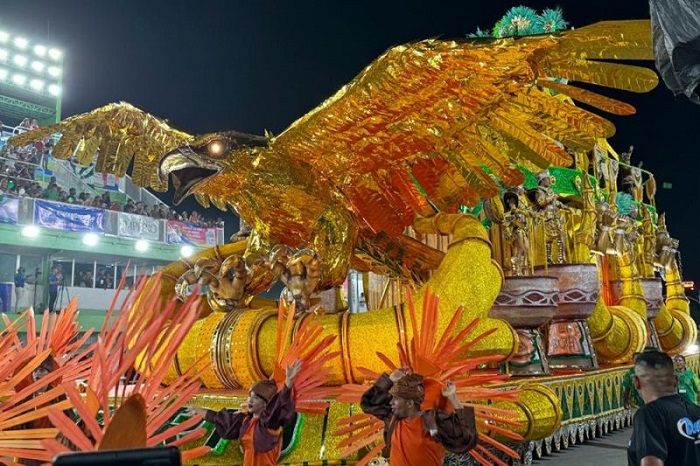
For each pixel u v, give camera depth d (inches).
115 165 306.0
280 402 155.8
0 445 79.2
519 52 191.9
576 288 346.6
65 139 300.5
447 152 240.5
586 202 376.5
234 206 271.7
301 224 261.9
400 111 227.0
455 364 153.2
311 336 178.7
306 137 249.1
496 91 209.9
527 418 232.2
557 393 295.4
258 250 269.6
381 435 164.6
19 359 93.7
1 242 744.3
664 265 518.6
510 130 224.2
